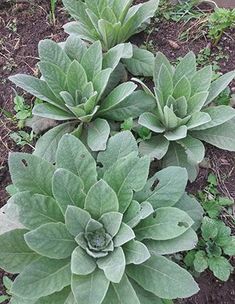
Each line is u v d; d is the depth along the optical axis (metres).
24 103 0.67
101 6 0.67
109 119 0.63
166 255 0.55
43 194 0.51
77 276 0.46
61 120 0.64
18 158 0.50
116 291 0.47
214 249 0.55
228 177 0.62
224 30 0.74
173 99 0.61
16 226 0.53
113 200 0.48
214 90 0.62
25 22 0.76
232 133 0.60
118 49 0.63
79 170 0.51
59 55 0.62
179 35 0.74
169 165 0.60
